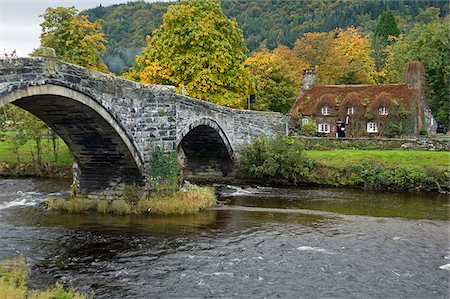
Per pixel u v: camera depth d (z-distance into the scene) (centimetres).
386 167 3556
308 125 5366
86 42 4109
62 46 4084
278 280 1653
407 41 6838
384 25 8869
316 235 2233
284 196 3278
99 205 2720
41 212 2716
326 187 3650
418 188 3425
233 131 3847
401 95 5241
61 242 2105
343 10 11781
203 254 1942
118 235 2225
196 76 3916
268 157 3750
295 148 3784
